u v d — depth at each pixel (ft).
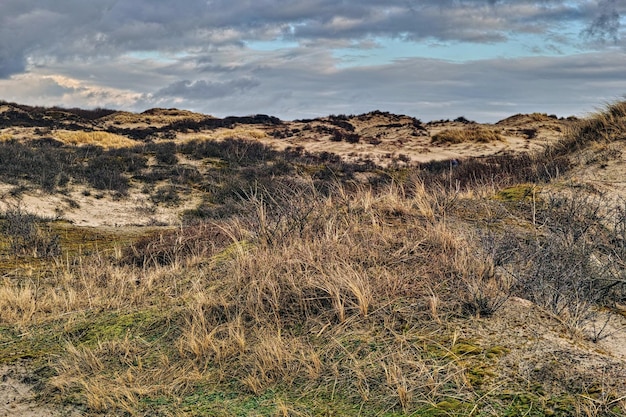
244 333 13.60
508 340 11.80
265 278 15.07
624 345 12.19
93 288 19.56
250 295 14.71
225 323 14.21
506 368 10.85
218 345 13.05
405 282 14.61
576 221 21.50
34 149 68.80
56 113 147.13
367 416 10.23
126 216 47.88
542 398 9.91
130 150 71.67
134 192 55.36
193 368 12.64
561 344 11.53
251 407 10.95
